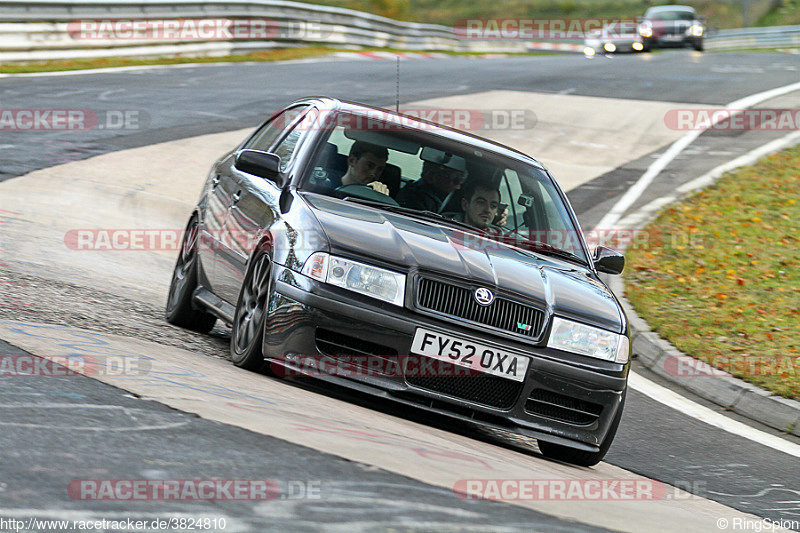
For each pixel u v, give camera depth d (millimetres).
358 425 15766
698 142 68250
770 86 93500
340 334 18406
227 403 15102
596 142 66812
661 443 23328
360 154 22281
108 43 91062
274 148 24672
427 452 14641
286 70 94000
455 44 155625
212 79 83250
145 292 29766
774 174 58188
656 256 42969
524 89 86875
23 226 35625
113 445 11906
